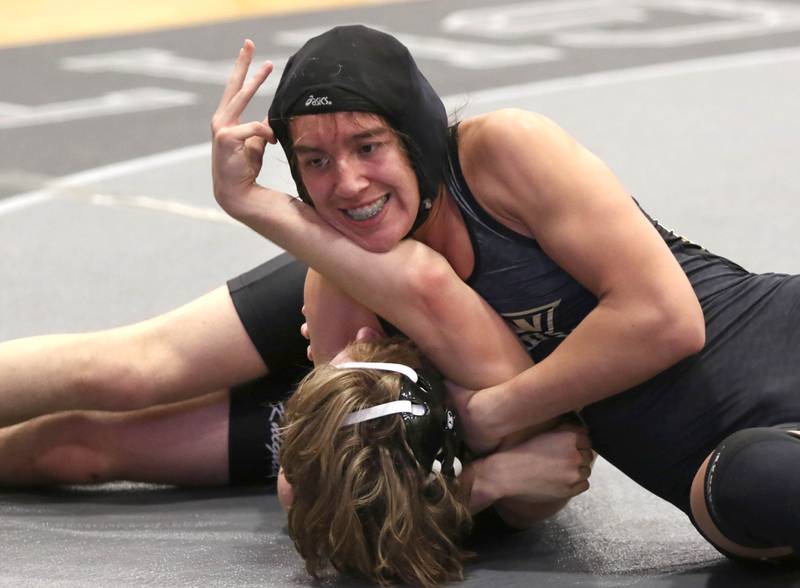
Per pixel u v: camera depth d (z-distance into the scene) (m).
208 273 10.52
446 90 17.17
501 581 5.20
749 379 5.37
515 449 5.65
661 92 16.89
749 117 15.45
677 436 5.48
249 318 6.61
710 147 14.09
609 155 13.87
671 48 19.91
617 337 5.18
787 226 11.20
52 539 5.82
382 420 5.00
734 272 5.69
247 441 6.80
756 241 10.80
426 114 5.10
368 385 5.06
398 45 5.10
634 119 15.46
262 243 11.29
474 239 5.38
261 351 6.64
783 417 5.28
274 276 6.69
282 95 5.09
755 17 22.47
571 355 5.27
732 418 5.37
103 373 6.55
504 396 5.41
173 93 17.38
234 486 7.00
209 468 6.88
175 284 10.25
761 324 5.45
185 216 12.15
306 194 5.33
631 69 18.41
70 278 10.42
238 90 5.45
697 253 5.73
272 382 6.88
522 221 5.29
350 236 5.32
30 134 15.42
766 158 13.58
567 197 5.14
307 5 23.69
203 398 6.87
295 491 5.12
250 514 6.42
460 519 5.25
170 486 7.04
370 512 5.01
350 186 5.06
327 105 4.94
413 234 5.46
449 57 19.30
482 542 5.98
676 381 5.45
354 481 4.97
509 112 5.29
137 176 13.61
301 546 5.17
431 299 5.32
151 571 5.28
